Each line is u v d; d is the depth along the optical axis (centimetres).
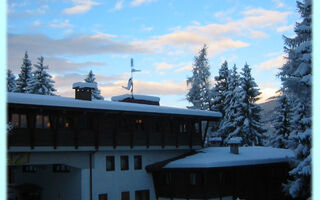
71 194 2861
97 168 2873
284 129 4847
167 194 3173
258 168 3406
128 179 3067
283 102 4928
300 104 2805
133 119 3114
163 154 3378
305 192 2609
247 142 4822
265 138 4931
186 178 3064
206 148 3778
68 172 2922
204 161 2984
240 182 3231
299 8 2727
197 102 5316
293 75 2669
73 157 2758
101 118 2933
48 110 2630
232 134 4766
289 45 2784
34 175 3325
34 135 2508
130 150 3108
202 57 5456
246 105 4869
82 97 3094
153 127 3278
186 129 3509
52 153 2659
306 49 2372
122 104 3033
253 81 5053
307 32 2478
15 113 2491
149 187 3231
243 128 4769
